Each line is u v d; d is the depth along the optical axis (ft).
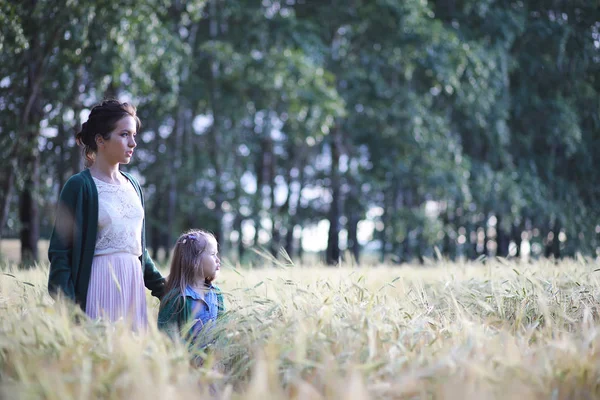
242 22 67.72
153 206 78.54
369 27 70.54
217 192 68.69
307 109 59.52
